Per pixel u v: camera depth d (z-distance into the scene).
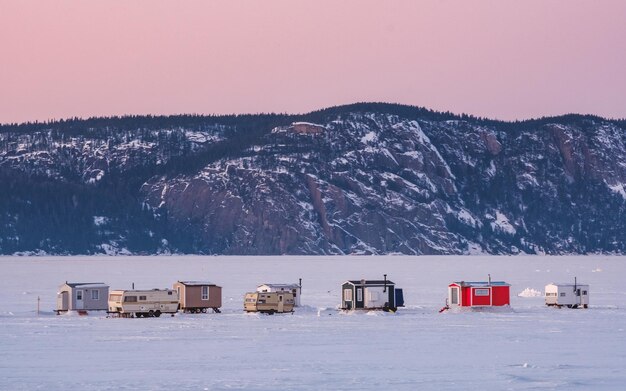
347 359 127.62
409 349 138.00
